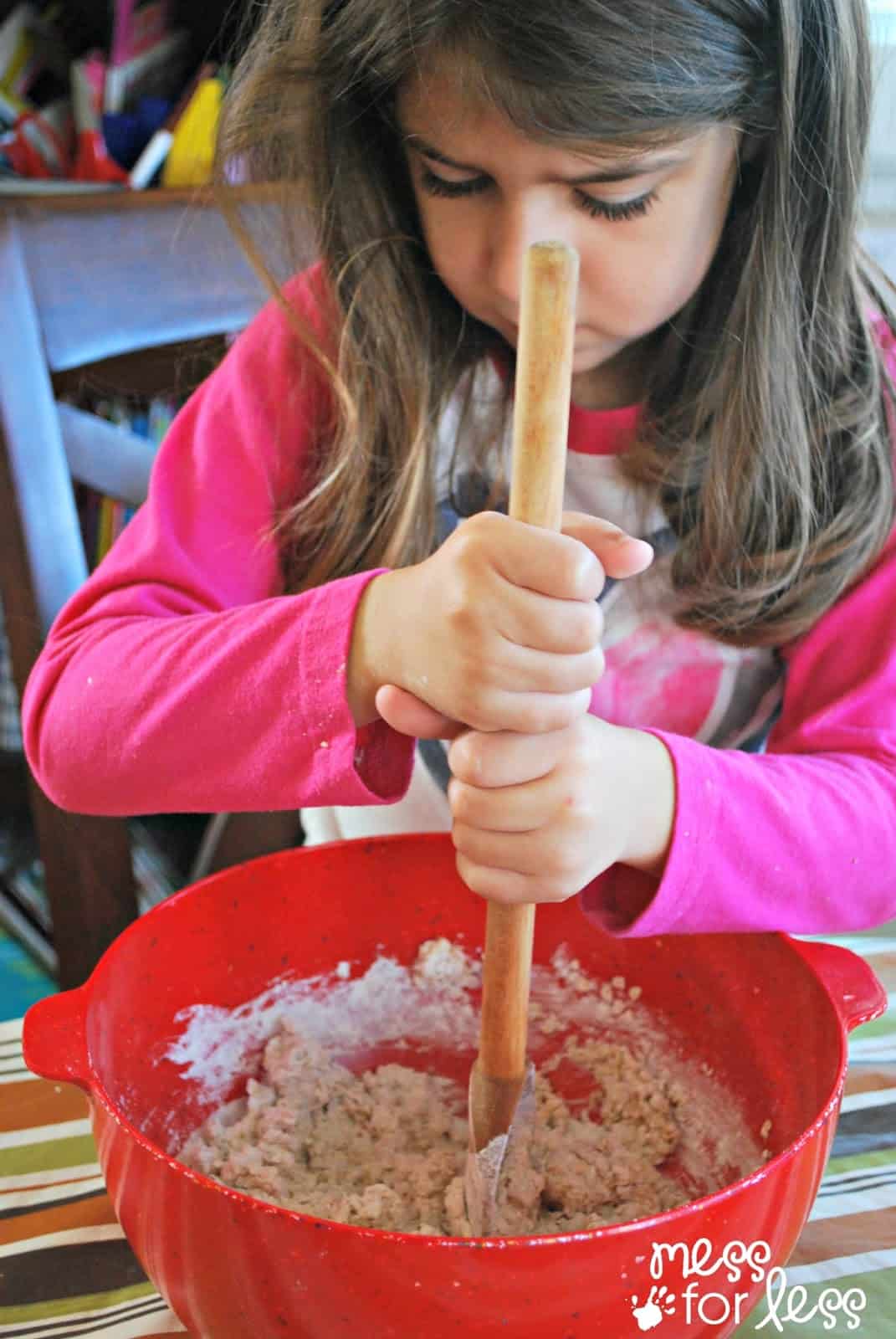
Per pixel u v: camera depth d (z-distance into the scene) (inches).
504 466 37.3
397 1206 25.9
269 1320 19.3
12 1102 30.1
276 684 26.9
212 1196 18.5
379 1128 29.0
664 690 38.3
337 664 25.8
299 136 31.4
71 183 56.8
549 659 21.9
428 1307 18.1
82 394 53.2
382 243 32.3
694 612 36.6
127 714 29.5
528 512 21.4
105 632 32.5
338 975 31.3
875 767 32.8
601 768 25.0
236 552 36.0
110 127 59.9
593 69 23.6
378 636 25.1
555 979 31.6
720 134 27.1
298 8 28.8
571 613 21.5
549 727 22.6
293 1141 28.2
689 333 33.7
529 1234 25.2
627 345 32.7
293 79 29.3
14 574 44.8
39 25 64.9
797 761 31.9
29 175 61.2
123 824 51.9
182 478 36.5
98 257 44.4
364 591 26.3
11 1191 27.4
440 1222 25.8
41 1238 26.2
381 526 35.2
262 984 30.1
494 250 27.2
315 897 30.4
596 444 36.4
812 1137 20.0
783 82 27.9
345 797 26.8
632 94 23.9
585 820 23.9
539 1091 30.4
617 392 36.1
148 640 30.7
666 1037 30.0
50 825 51.1
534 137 24.4
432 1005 32.0
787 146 28.9
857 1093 30.7
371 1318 18.4
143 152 60.1
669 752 28.2
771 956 26.5
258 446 36.4
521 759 23.0
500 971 23.8
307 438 37.1
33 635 45.2
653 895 28.5
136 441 48.0
